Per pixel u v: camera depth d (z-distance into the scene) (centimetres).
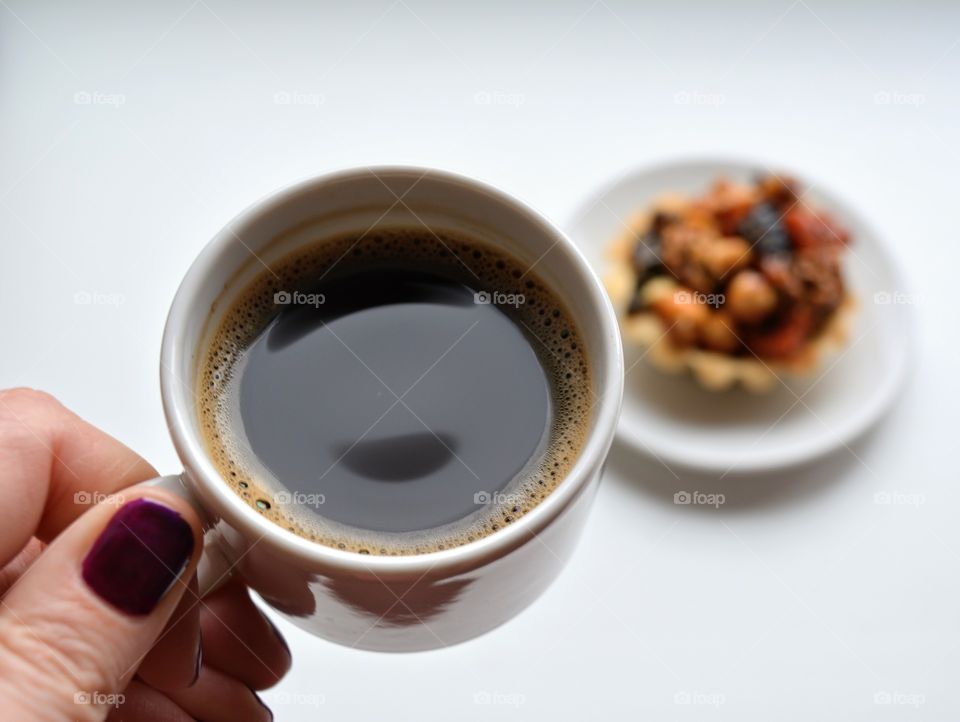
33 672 15
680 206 32
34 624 15
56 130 34
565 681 27
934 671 27
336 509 17
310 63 36
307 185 17
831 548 29
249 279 18
